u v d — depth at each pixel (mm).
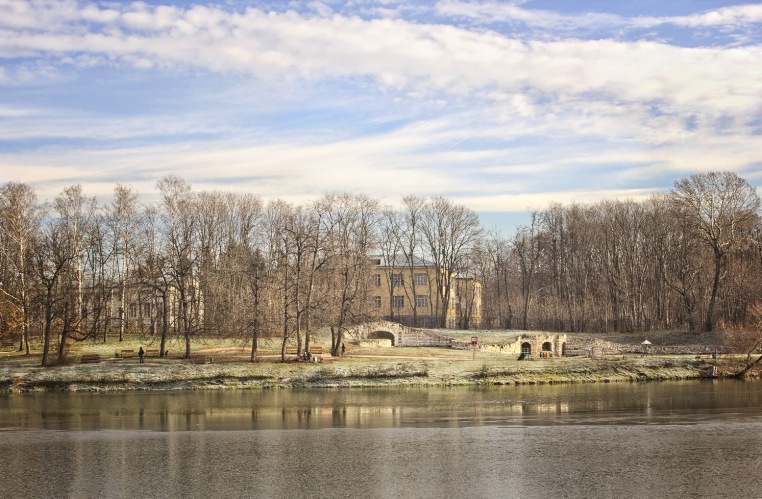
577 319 152875
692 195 128500
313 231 99188
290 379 88625
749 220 126750
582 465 48438
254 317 96188
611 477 45875
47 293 95625
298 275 95375
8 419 65125
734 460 49812
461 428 60219
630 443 54531
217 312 105688
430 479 45312
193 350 107938
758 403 74500
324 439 56062
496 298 174125
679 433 58031
